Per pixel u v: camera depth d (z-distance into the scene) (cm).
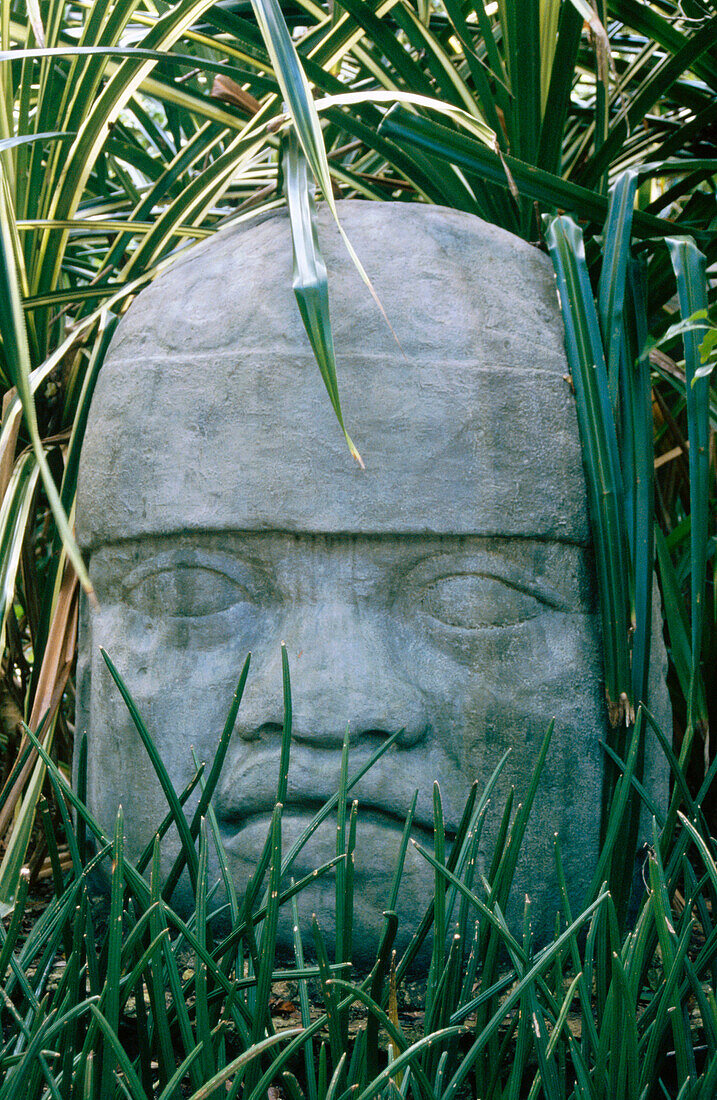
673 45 206
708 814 224
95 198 260
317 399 150
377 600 150
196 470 154
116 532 160
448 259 160
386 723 144
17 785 161
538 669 151
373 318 153
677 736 227
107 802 162
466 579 150
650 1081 107
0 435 172
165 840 153
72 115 195
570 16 185
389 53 196
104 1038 97
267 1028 121
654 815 131
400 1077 103
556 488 153
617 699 148
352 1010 134
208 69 185
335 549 150
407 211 167
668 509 255
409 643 150
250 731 147
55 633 171
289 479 149
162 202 262
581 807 151
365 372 150
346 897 113
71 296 199
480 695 148
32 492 176
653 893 106
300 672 147
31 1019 117
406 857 144
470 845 120
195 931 117
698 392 154
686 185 213
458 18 192
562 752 150
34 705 166
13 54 163
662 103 264
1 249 123
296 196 154
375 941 144
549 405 155
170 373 158
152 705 155
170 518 154
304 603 150
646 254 196
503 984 109
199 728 152
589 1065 119
